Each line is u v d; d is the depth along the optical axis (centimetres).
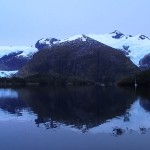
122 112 5438
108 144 3073
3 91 13825
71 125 4159
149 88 15775
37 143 3150
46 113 5469
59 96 9788
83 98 8781
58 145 3066
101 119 4662
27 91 13638
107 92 11825
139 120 4503
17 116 5094
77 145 3056
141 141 3170
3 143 3153
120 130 3753
